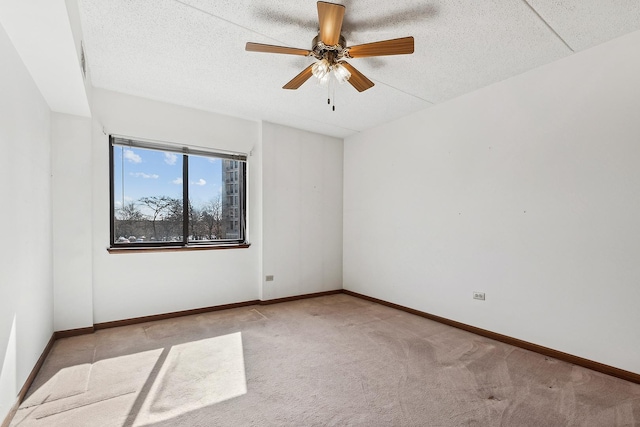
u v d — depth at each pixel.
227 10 1.96
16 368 1.79
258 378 2.18
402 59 2.53
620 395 1.97
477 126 3.09
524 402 1.89
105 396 1.94
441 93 3.20
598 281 2.31
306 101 3.42
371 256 4.36
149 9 1.94
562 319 2.48
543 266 2.60
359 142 4.60
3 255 1.60
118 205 3.26
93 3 1.88
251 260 4.05
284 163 4.28
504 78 2.86
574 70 2.44
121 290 3.18
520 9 1.93
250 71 2.75
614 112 2.24
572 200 2.44
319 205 4.63
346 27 2.12
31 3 1.40
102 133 3.10
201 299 3.66
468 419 1.74
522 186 2.74
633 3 1.86
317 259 4.61
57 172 2.80
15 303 1.78
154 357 2.48
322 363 2.41
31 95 2.12
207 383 2.10
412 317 3.59
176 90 3.14
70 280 2.86
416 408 1.84
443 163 3.41
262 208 4.07
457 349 2.68
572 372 2.27
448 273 3.34
